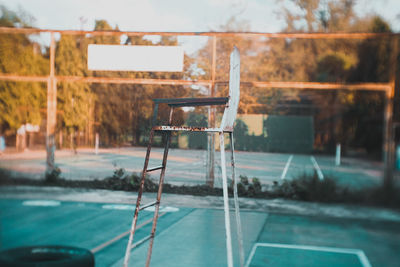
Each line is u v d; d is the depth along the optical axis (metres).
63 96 7.93
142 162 7.29
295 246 4.07
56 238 4.01
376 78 9.88
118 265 3.26
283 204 6.13
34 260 2.59
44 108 8.04
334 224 4.98
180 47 7.65
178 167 7.20
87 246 3.81
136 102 7.71
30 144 7.85
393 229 4.82
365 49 9.41
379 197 6.40
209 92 7.56
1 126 7.89
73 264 2.49
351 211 5.68
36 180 6.73
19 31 8.05
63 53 8.05
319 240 4.30
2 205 5.33
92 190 6.59
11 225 4.46
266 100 7.87
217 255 3.68
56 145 7.78
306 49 9.15
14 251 2.67
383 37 8.48
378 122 11.16
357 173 8.80
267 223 4.99
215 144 7.35
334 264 3.53
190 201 6.11
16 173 6.72
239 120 7.82
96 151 7.71
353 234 4.56
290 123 8.48
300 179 6.81
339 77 9.80
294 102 8.81
